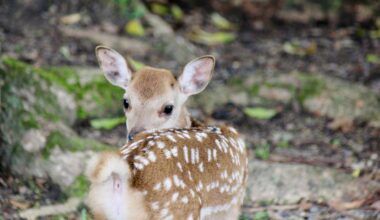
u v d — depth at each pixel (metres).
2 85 10.60
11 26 14.91
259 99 14.17
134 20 16.19
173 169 6.83
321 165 11.64
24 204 9.23
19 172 9.81
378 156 12.11
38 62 13.48
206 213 7.44
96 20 15.91
